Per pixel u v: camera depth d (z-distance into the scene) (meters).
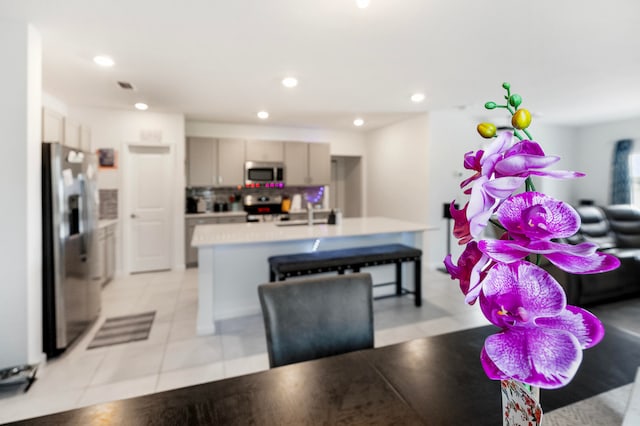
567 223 0.50
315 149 6.15
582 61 2.94
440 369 1.04
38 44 2.35
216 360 2.43
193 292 3.99
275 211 6.18
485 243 0.53
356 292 1.37
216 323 3.09
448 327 2.97
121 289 4.09
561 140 6.12
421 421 0.81
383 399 0.89
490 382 0.97
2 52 2.16
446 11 2.12
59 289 2.42
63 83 3.49
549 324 0.52
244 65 3.00
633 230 4.49
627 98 4.18
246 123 5.73
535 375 0.48
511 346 0.51
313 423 0.80
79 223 2.73
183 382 2.15
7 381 2.02
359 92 3.85
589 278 3.41
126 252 4.76
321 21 2.24
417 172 5.18
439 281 4.39
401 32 2.39
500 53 2.77
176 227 5.00
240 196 5.99
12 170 2.18
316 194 6.62
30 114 2.24
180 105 4.43
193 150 5.37
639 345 1.18
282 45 2.60
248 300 3.30
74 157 2.65
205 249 2.86
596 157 5.98
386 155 5.98
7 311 2.17
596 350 1.15
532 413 0.52
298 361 1.24
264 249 3.34
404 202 5.50
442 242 5.07
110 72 3.17
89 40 2.50
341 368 1.04
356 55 2.79
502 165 0.51
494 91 3.83
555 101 4.32
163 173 4.98
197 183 5.41
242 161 5.66
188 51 2.70
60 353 2.48
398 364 1.07
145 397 0.89
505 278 0.52
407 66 3.05
